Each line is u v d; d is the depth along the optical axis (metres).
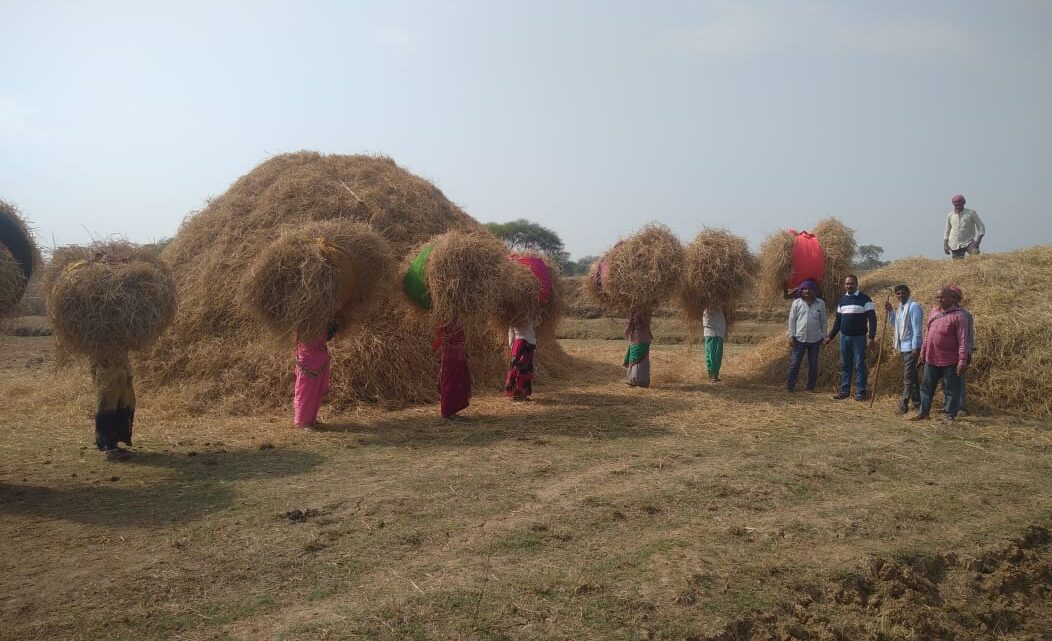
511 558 4.40
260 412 8.81
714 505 5.45
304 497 5.50
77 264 6.55
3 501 5.41
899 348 9.29
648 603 3.90
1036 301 10.08
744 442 7.46
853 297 10.21
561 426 8.16
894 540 4.96
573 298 26.72
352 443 7.34
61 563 4.29
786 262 11.55
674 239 10.90
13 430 7.93
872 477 6.36
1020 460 6.99
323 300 7.58
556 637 3.54
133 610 3.72
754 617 3.90
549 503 5.39
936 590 4.48
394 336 10.03
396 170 13.09
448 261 8.27
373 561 4.34
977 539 5.05
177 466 6.40
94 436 7.64
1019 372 9.21
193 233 11.67
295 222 10.98
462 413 9.02
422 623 3.61
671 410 9.13
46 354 15.05
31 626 3.54
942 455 7.11
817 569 4.44
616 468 6.35
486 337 11.28
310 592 3.94
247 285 7.69
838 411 9.24
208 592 3.94
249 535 4.72
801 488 5.95
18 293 5.92
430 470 6.27
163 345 9.94
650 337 11.14
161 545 4.56
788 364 12.05
